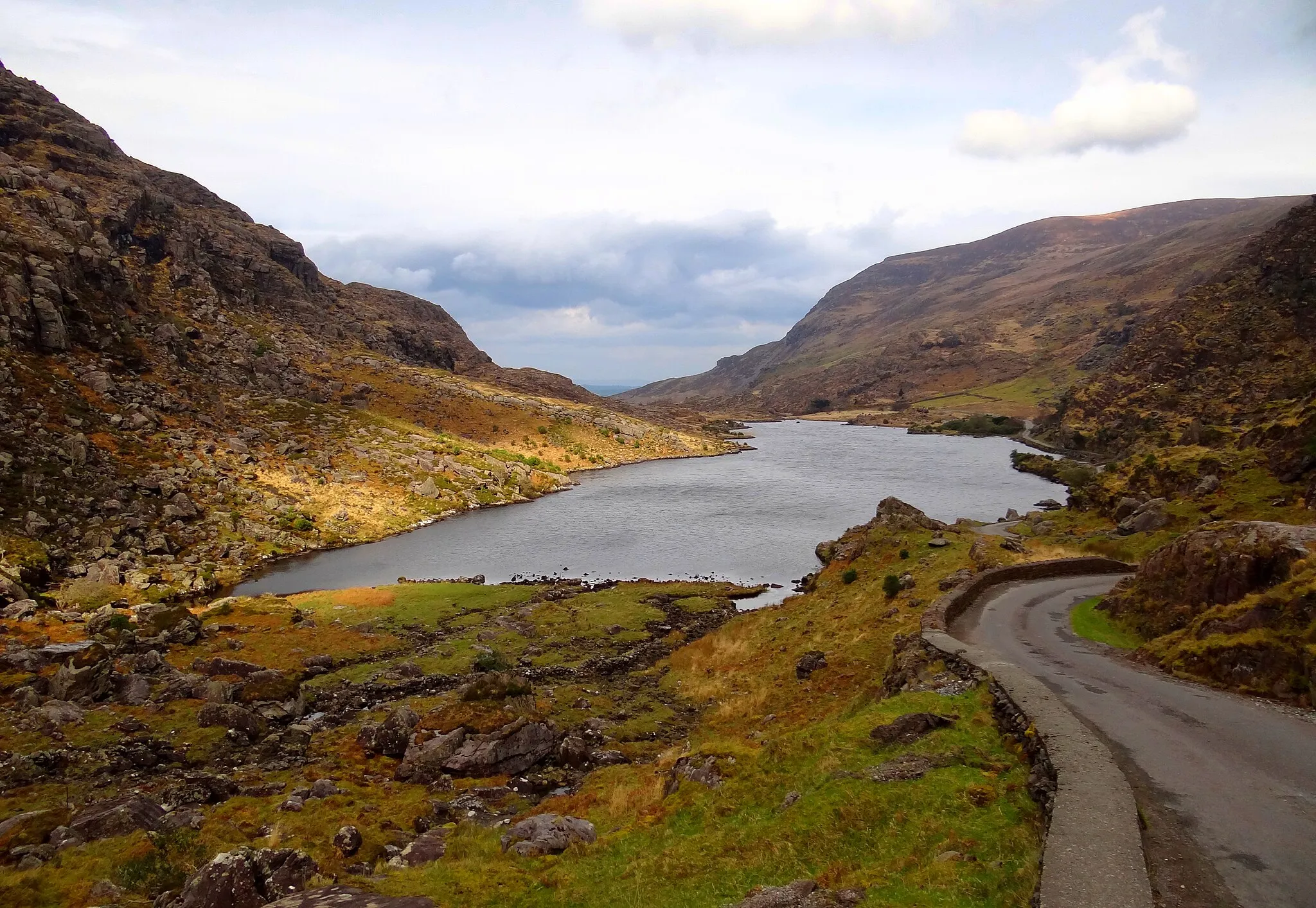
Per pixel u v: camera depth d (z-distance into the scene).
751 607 68.75
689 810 20.00
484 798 29.56
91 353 135.12
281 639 54.62
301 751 35.25
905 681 27.50
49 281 129.62
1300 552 27.59
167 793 28.89
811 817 16.52
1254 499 52.97
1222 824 13.75
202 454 118.62
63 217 159.12
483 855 19.77
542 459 194.38
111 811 24.25
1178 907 11.10
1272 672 22.47
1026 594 42.16
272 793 29.56
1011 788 15.59
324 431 154.38
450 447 165.88
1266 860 12.39
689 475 188.75
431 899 16.48
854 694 33.66
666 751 33.22
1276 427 62.06
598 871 17.66
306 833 24.56
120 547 84.75
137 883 19.48
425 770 32.38
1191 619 29.86
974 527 78.25
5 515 80.25
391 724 36.00
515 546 106.12
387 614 63.75
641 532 114.94
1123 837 12.41
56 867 20.30
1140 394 181.00
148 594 75.38
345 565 94.94
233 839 23.92
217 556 91.75
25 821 24.23
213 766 33.41
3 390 103.75
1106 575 48.19
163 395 133.62
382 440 157.75
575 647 54.78
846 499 142.00
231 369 171.62
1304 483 51.50
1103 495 74.06
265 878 17.19
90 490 93.56
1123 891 10.94
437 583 77.06
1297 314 166.00
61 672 41.94
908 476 174.88
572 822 21.48
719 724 36.97
